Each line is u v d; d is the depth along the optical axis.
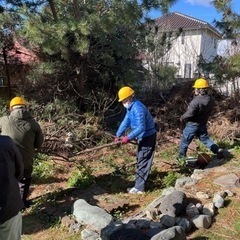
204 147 7.78
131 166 6.95
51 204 5.31
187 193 4.95
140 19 10.95
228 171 5.74
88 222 4.39
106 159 7.70
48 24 9.23
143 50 12.66
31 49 11.20
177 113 10.45
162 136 9.01
